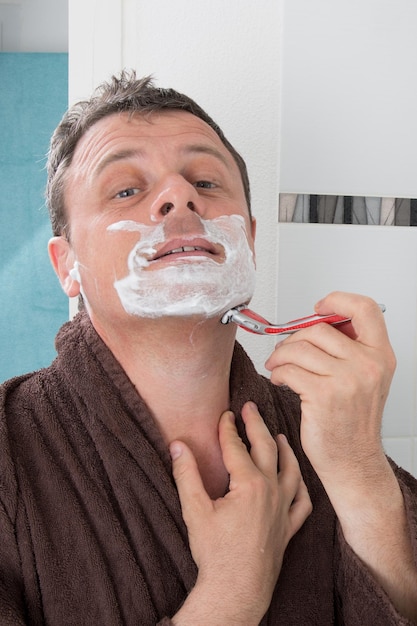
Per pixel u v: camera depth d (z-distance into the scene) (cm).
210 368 66
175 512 63
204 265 59
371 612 63
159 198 60
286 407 79
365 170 94
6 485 61
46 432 65
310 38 91
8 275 175
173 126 66
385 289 96
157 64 89
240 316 61
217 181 68
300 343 61
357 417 60
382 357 59
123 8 88
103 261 61
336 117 92
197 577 61
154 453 64
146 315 59
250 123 91
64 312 177
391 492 64
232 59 90
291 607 69
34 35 165
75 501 62
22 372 178
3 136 168
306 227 93
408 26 92
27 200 171
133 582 61
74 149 69
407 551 65
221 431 68
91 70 88
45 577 60
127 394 66
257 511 61
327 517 73
